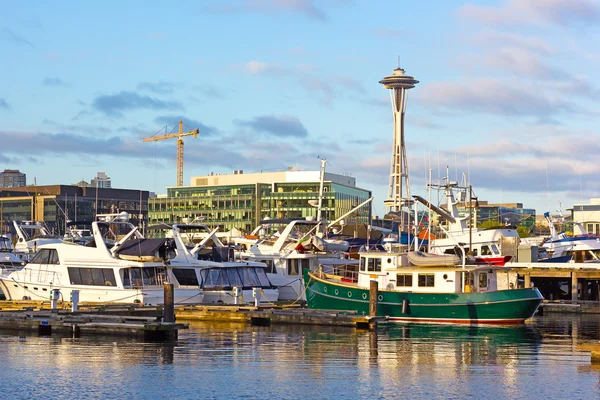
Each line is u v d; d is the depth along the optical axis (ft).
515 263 337.93
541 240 402.93
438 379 148.25
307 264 307.17
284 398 133.69
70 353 172.45
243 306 250.78
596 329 231.30
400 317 238.89
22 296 262.67
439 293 234.79
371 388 140.77
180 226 286.05
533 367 160.76
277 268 308.81
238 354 173.99
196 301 261.03
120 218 295.48
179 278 265.13
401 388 140.77
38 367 156.66
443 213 352.90
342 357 171.42
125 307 230.89
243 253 312.50
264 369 156.76
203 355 172.14
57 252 258.98
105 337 196.24
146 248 253.44
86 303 244.63
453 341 197.98
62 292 254.68
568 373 154.20
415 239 259.60
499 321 231.09
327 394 136.36
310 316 231.71
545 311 309.42
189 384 143.02
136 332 196.03
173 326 194.90
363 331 216.54
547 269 332.19
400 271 240.53
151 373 151.94
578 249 369.91
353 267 303.27
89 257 254.06
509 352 180.34
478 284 235.81
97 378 147.23
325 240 321.11
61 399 132.36
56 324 204.13
